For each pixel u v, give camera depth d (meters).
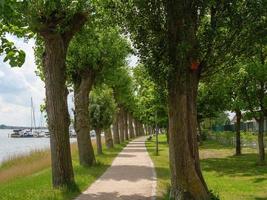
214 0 14.93
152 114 47.22
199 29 15.91
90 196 18.16
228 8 15.61
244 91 31.08
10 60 9.86
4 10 8.51
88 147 31.53
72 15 19.34
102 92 45.62
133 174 26.14
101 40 31.64
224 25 15.74
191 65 14.94
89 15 20.00
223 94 32.62
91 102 45.06
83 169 28.22
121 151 49.72
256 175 27.31
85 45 29.98
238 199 18.94
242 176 27.11
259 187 22.55
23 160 38.31
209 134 74.94
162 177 24.70
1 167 35.78
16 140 117.94
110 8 15.36
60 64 19.72
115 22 15.34
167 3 14.30
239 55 16.38
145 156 41.28
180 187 14.71
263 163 32.53
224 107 43.75
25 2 8.84
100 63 32.97
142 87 44.78
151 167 30.48
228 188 22.20
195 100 16.34
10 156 41.72
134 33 14.91
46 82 19.88
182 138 14.76
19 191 18.78
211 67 16.58
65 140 19.78
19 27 11.05
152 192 19.05
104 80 35.66
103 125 44.66
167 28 14.43
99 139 44.81
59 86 19.73
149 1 14.62
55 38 19.36
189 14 14.26
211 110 46.31
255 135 60.66
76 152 46.69
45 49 19.78
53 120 19.70
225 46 16.14
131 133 98.31
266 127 59.25
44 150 46.06
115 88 53.62
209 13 15.84
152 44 14.64
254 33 15.97
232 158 39.31
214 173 29.11
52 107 19.69
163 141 79.56
